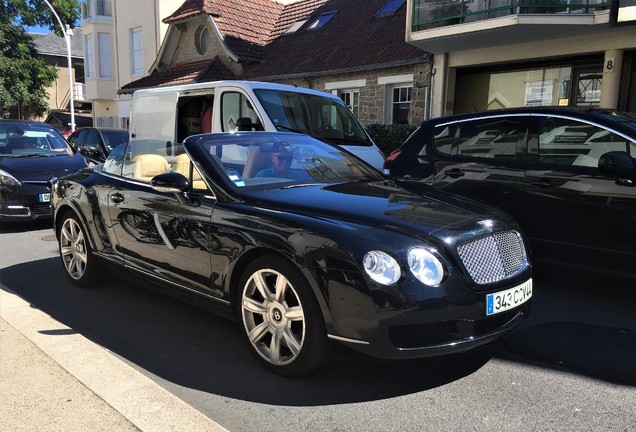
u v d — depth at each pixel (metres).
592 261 4.57
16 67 30.12
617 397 3.08
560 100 11.89
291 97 7.84
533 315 4.39
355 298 2.89
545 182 4.82
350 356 3.02
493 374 3.37
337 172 4.43
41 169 8.47
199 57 20.31
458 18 11.45
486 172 5.23
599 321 4.26
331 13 18.70
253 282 3.41
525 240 3.62
